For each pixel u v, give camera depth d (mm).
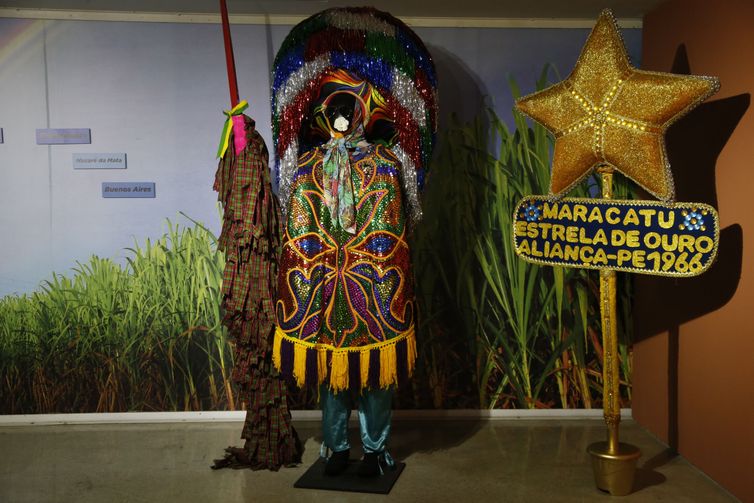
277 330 2707
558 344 3424
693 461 2811
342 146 2699
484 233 3383
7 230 3340
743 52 2416
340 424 2758
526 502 2520
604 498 2543
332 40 2688
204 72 3318
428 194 3367
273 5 3176
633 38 3355
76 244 3354
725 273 2553
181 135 3338
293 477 2771
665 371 3047
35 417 3379
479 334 3414
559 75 3361
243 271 2801
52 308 3367
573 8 3170
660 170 2387
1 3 3166
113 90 3312
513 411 3445
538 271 3396
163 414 3410
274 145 2893
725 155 2541
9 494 2590
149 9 3238
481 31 3346
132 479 2738
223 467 2865
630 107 2408
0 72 3271
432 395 3434
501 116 3367
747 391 2408
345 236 2666
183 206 3359
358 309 2627
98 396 3398
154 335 3391
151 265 3373
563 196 2605
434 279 3391
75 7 3219
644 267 2467
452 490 2625
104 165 3326
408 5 3148
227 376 3412
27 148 3316
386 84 2709
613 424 2566
